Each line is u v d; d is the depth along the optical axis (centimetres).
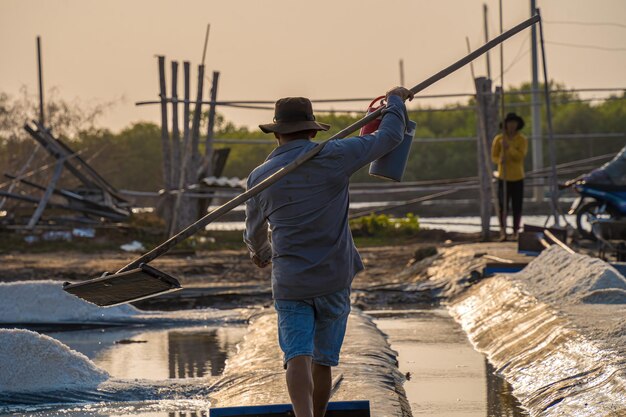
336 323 935
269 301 2398
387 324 1980
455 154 13362
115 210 4434
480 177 3462
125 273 874
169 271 2936
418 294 2428
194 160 4138
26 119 6975
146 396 1285
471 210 7119
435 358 1542
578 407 1071
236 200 903
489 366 1464
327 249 909
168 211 4069
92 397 1280
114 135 11575
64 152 4284
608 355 1180
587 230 3041
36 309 2047
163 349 1712
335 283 912
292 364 889
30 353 1340
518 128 3216
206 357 1616
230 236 4331
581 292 1747
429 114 14275
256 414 956
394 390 1215
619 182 3012
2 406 1246
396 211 7050
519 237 2644
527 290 1883
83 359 1384
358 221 4569
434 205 7119
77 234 4062
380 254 3388
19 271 2878
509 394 1255
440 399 1231
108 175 9612
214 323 2078
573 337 1325
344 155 910
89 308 2069
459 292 2375
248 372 1339
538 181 6662
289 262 910
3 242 3844
